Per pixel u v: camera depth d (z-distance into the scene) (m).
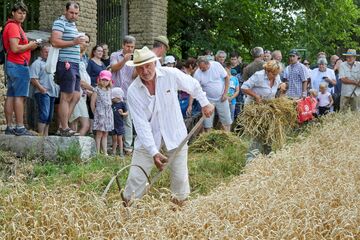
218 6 22.11
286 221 5.81
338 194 6.75
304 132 11.70
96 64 11.90
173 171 6.96
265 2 23.53
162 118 6.79
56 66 9.97
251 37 23.53
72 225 5.49
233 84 14.19
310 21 24.09
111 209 5.93
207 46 21.95
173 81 6.79
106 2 16.91
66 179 8.57
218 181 9.23
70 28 9.95
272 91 10.03
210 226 5.61
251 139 10.00
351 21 26.81
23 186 6.43
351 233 5.68
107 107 10.86
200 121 6.99
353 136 11.40
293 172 8.05
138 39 17.59
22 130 10.15
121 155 11.16
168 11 22.06
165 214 5.88
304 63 17.78
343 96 16.22
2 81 11.15
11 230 5.48
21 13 9.86
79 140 9.95
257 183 7.07
